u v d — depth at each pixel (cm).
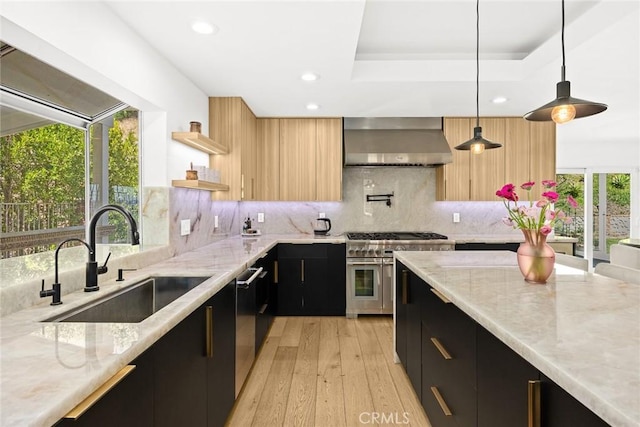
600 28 224
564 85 162
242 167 350
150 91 229
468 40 283
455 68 299
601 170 651
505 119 416
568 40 241
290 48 235
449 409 159
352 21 201
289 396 229
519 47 296
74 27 160
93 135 238
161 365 115
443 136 413
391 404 220
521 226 166
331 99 349
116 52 192
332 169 416
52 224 207
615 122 504
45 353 90
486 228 453
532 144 417
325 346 310
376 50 302
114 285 167
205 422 160
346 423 201
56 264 136
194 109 304
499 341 111
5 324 112
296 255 388
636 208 646
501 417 110
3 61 152
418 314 212
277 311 388
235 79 293
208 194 331
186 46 231
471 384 134
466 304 132
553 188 162
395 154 390
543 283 164
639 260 268
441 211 454
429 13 240
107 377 82
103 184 250
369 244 387
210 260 239
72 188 221
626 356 85
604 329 104
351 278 389
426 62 299
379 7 234
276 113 399
